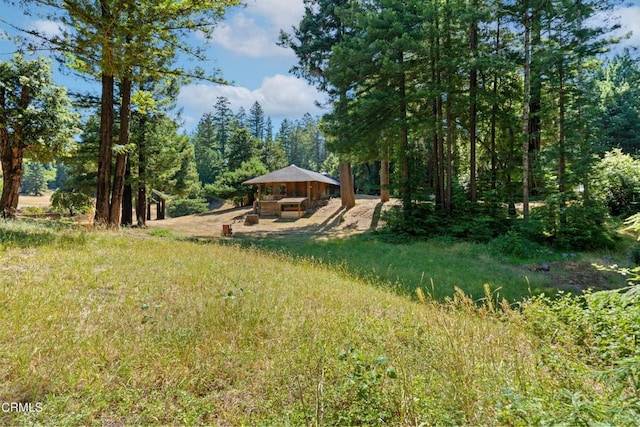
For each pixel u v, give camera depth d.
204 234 19.34
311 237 18.00
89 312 3.84
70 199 22.14
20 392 2.37
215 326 3.72
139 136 21.27
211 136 69.31
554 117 16.56
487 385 2.62
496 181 17.31
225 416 2.40
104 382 2.57
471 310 4.72
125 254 7.26
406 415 2.34
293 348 3.36
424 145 23.81
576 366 2.95
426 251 12.94
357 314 4.65
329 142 18.28
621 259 11.12
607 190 16.11
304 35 23.75
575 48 13.27
